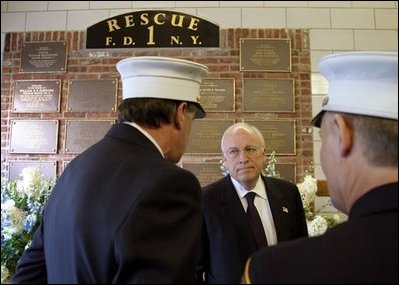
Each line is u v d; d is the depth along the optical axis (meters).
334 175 0.63
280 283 0.53
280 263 0.54
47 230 0.81
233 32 3.48
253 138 1.70
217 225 1.58
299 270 0.53
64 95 3.48
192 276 0.69
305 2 3.57
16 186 1.67
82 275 0.68
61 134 3.42
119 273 0.64
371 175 0.57
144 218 0.67
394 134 0.56
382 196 0.54
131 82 0.89
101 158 0.79
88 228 0.69
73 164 0.86
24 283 0.85
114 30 3.52
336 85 0.65
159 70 0.88
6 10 3.67
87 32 3.53
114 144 0.82
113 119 3.40
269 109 3.34
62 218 0.75
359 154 0.59
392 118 0.56
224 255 1.53
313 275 0.52
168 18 3.50
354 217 0.56
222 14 3.55
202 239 1.60
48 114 3.46
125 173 0.74
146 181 0.71
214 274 1.53
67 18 3.63
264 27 3.52
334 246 0.53
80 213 0.71
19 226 1.52
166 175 0.73
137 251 0.64
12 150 3.40
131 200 0.69
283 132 3.30
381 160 0.56
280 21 3.53
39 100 3.47
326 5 3.56
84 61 3.52
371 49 3.49
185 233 0.69
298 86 3.40
